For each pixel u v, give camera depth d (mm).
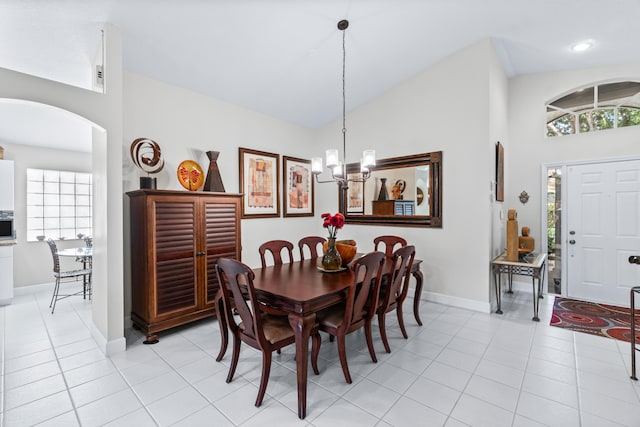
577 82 4000
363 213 4613
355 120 4707
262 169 4336
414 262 3123
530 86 4324
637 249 3639
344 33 3061
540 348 2621
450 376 2189
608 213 3814
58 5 2166
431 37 3330
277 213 4543
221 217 3258
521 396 1945
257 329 1848
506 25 3141
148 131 3154
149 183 2891
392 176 4289
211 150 3711
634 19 2883
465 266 3656
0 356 2473
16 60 2758
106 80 2453
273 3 2494
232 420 1729
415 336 2889
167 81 3295
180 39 2734
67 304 3852
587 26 3068
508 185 4477
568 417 1740
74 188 4832
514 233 3518
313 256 3408
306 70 3596
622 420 1710
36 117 3576
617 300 3764
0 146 4023
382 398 1935
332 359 2465
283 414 1784
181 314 2920
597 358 2438
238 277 2430
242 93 3799
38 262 4449
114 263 2520
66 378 2150
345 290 2141
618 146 3748
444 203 3816
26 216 4355
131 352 2551
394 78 4078
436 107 3857
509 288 4301
